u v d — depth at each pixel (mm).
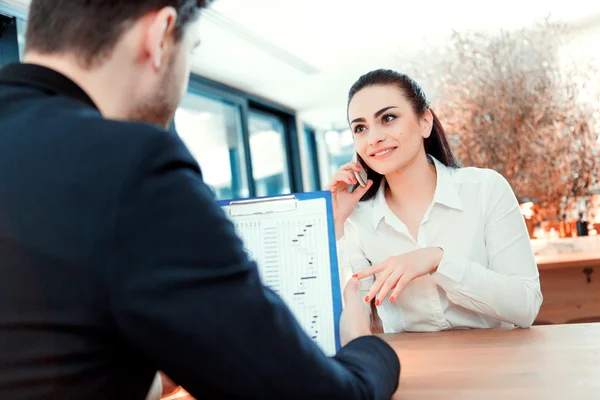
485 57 3648
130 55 558
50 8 561
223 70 4789
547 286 3012
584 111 3551
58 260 448
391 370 656
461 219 1375
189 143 4637
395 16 3922
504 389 754
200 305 454
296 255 875
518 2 3873
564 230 3686
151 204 459
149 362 484
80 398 455
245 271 494
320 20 3855
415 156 1399
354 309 838
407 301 1381
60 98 528
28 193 468
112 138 480
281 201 891
